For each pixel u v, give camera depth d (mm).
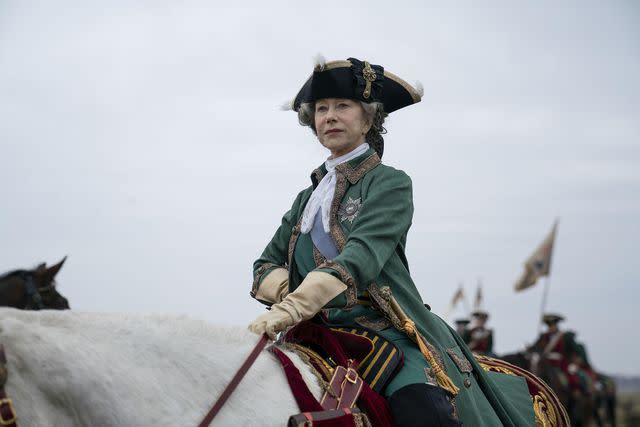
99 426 2959
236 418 3166
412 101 4328
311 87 4121
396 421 3576
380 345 3736
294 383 3344
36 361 2869
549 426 4535
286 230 4324
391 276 3979
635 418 32938
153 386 3076
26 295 6184
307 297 3555
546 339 18656
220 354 3281
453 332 4281
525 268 19188
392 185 3967
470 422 3842
